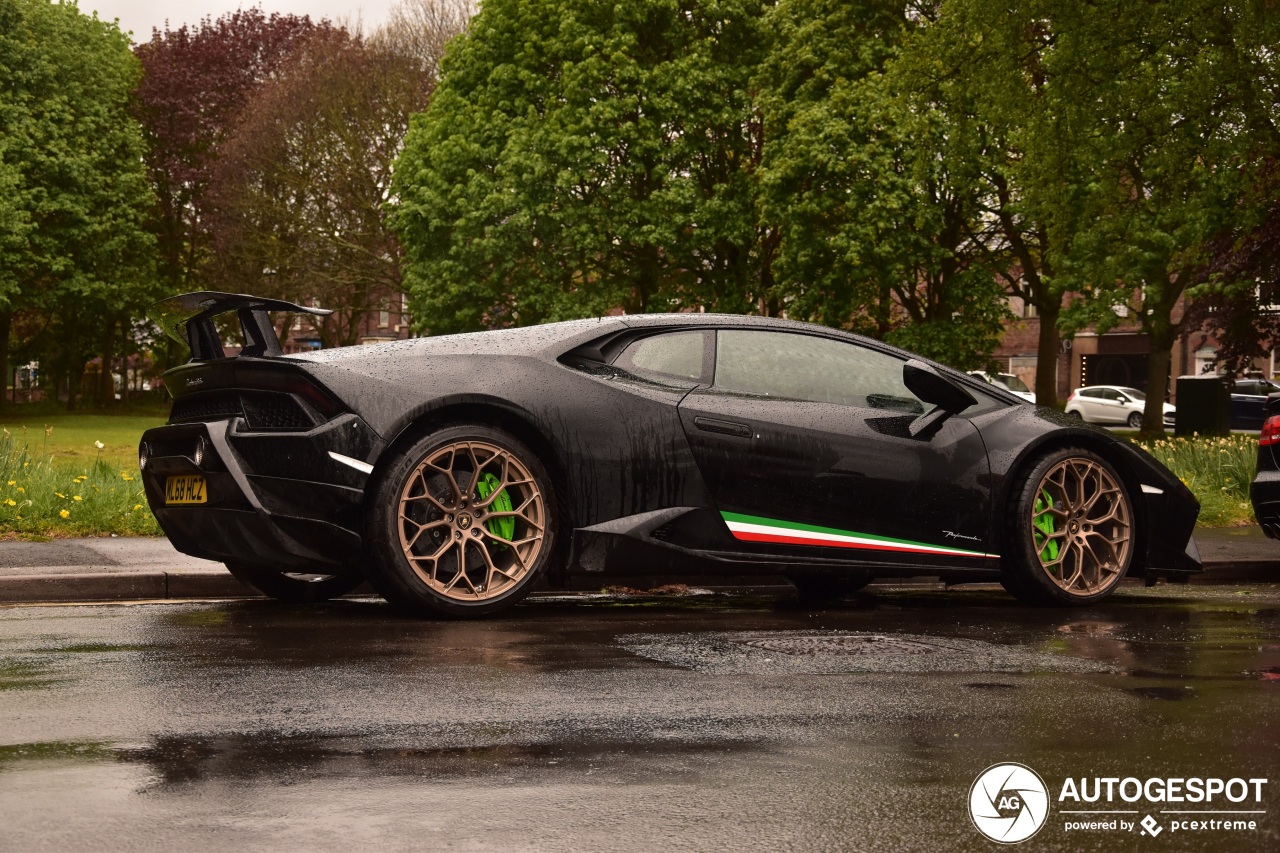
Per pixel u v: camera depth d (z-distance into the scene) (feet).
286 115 130.00
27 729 11.27
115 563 23.43
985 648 16.17
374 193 130.21
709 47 104.17
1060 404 147.64
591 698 12.76
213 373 18.58
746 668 14.49
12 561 23.61
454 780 9.75
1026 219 92.94
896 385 20.97
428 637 16.60
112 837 8.30
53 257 138.00
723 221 104.94
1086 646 16.49
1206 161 61.82
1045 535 21.15
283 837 8.34
